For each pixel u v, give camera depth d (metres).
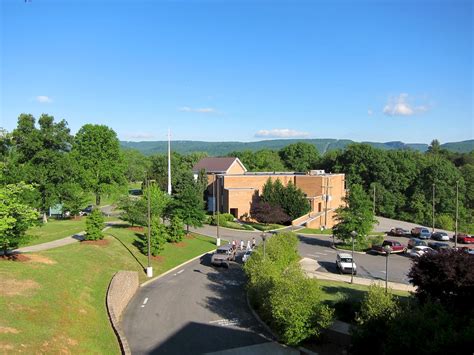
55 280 21.44
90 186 59.34
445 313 16.25
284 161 127.94
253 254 28.81
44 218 47.97
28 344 14.61
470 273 19.72
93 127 60.44
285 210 62.84
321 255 41.12
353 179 96.31
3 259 23.42
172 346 18.83
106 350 17.11
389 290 26.25
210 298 26.16
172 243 41.66
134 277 27.58
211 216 61.50
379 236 46.97
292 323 18.69
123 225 46.84
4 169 40.47
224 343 19.31
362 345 17.42
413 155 103.56
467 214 84.50
